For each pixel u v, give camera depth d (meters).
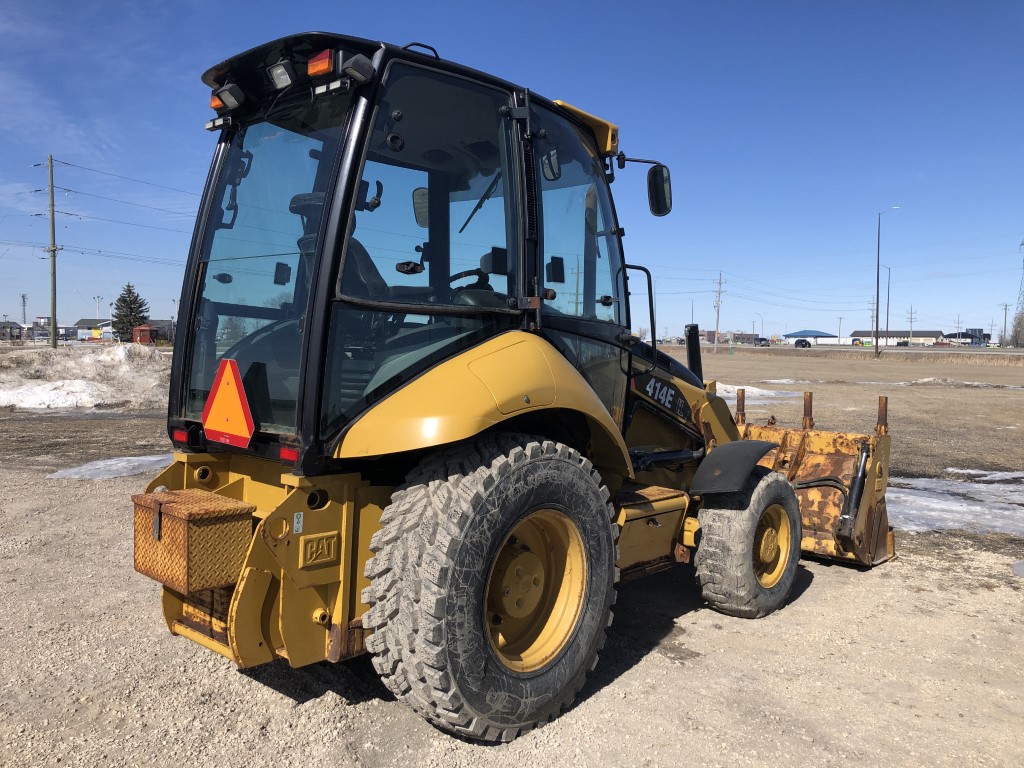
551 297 3.56
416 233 3.08
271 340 3.09
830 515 5.58
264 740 2.98
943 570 5.59
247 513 2.87
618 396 4.19
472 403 2.82
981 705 3.45
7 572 4.99
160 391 17.14
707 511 4.43
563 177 3.76
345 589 2.90
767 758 2.95
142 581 4.86
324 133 3.04
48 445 10.51
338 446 2.79
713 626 4.39
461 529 2.75
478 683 2.81
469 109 3.25
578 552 3.29
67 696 3.31
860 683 3.65
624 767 2.86
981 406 18.67
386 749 2.93
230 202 3.45
